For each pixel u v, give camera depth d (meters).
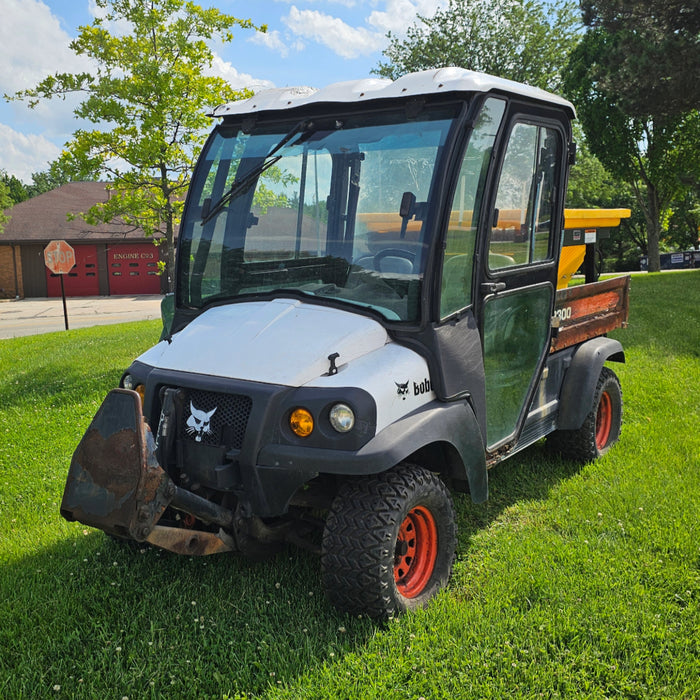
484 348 3.63
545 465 4.94
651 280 18.28
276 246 3.53
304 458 2.85
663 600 3.16
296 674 2.71
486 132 3.37
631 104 17.47
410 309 3.19
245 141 3.76
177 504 2.89
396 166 3.28
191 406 3.14
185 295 3.82
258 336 3.22
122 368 8.78
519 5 28.41
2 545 3.99
